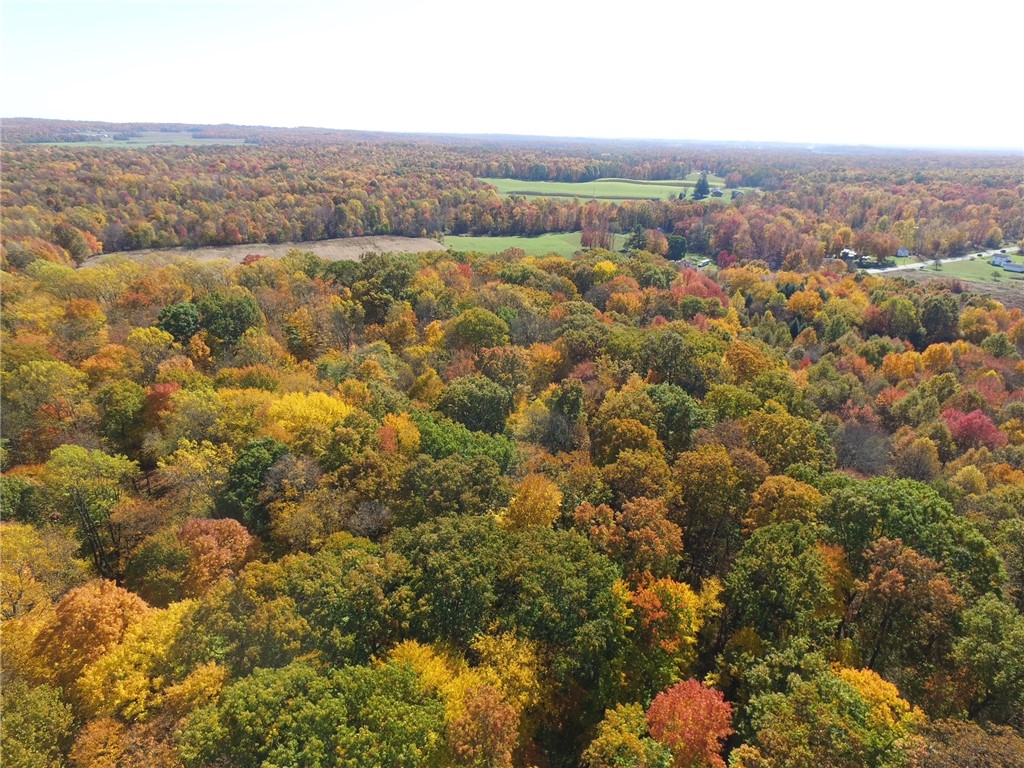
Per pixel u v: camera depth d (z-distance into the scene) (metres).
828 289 156.12
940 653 43.03
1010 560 50.44
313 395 68.31
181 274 111.56
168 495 57.69
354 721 33.44
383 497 55.25
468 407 75.06
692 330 106.50
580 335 96.62
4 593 41.34
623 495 56.28
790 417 69.31
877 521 50.53
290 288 112.31
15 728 30.80
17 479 53.25
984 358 113.81
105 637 37.75
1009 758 29.72
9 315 83.12
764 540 47.34
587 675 44.28
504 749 34.19
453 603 42.19
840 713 34.47
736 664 42.50
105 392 68.12
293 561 44.38
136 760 31.67
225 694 33.59
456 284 128.00
